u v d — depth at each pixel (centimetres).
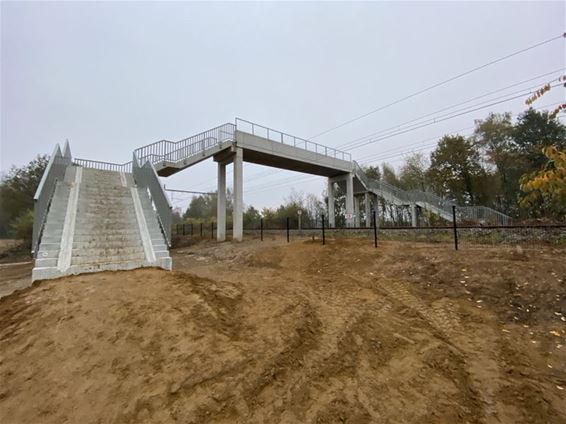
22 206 2589
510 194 2138
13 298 447
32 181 2619
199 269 928
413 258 718
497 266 556
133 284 491
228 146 1656
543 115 2002
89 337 330
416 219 2067
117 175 1069
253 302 498
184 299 444
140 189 984
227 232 2308
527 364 312
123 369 281
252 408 245
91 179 980
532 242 814
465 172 2328
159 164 1436
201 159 1557
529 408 250
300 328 400
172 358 301
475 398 265
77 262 612
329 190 2541
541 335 366
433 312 457
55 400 245
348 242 1090
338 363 325
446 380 293
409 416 242
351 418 239
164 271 606
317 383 287
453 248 768
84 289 459
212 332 363
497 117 2347
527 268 518
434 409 251
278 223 3016
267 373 291
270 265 941
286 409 247
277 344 351
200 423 223
